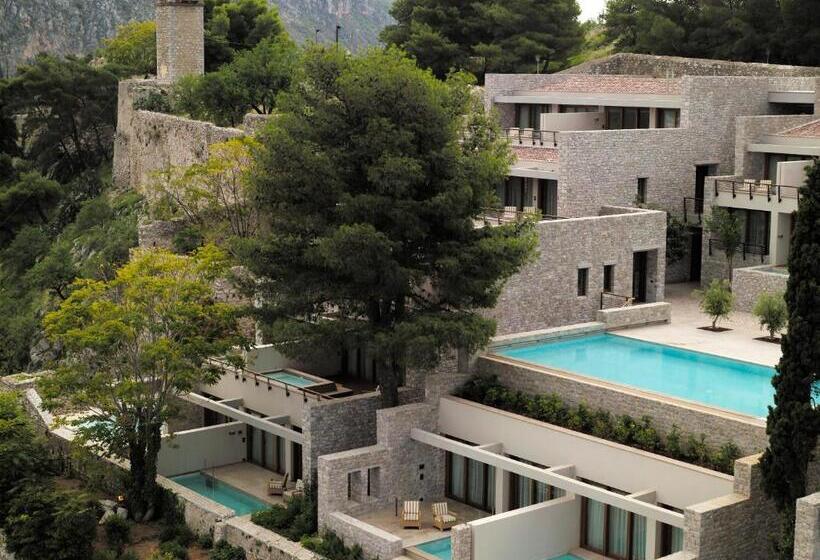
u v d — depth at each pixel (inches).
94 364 1925.4
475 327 1713.8
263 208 1834.4
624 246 2154.3
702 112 2472.9
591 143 2325.3
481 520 1470.2
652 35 3656.5
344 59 1839.3
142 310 1894.7
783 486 1349.7
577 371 1736.0
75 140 4741.6
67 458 2103.8
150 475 1882.4
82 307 1914.4
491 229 1819.6
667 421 1542.8
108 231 3597.4
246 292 1873.8
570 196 2310.5
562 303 2074.3
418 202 1739.7
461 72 1898.4
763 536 1400.1
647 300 2240.4
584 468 1571.1
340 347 1786.4
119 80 4741.6
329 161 1738.4
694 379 1688.0
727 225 2285.9
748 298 2160.4
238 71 3914.9
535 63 3841.0
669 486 1472.7
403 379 1945.1
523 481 1656.0
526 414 1679.4
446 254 1758.1
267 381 2016.5
